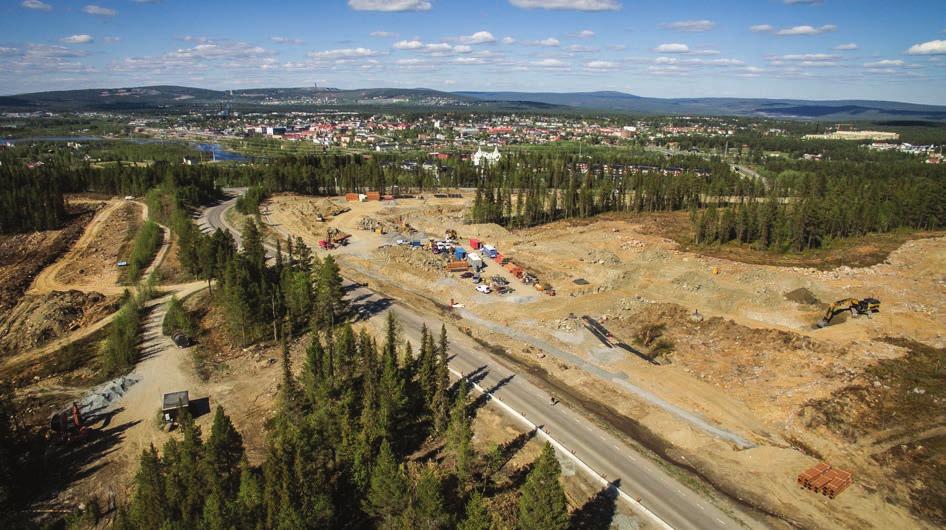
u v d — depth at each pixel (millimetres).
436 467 64812
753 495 61594
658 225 173250
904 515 58094
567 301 115500
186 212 174625
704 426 73875
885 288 107625
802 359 84500
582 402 79875
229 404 78000
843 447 68062
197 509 53438
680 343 95062
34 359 93562
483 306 114312
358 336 97250
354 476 57031
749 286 113312
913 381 76562
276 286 102188
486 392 80312
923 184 170625
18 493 61250
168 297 115438
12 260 144875
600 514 58094
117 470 65562
